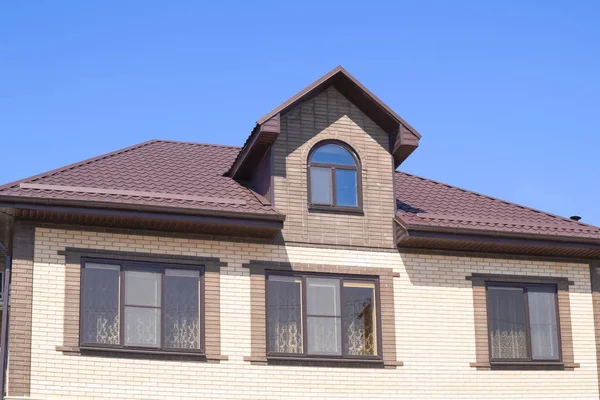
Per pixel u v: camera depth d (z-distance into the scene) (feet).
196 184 66.74
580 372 70.33
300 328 64.28
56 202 58.44
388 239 67.72
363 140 68.64
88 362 59.00
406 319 66.90
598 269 73.15
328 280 65.87
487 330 68.54
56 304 59.31
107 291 60.85
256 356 62.69
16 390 57.16
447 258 69.10
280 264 64.75
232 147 78.28
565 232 70.03
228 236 64.28
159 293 61.93
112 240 61.62
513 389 68.23
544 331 70.54
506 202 75.25
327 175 67.41
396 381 65.46
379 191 68.23
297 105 67.67
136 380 59.82
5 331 60.95
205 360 61.57
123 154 69.97
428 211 70.59
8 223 60.95
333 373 64.23
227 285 63.46
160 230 62.80
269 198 65.72
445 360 67.00
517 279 70.49
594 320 71.97
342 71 67.36
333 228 66.59
